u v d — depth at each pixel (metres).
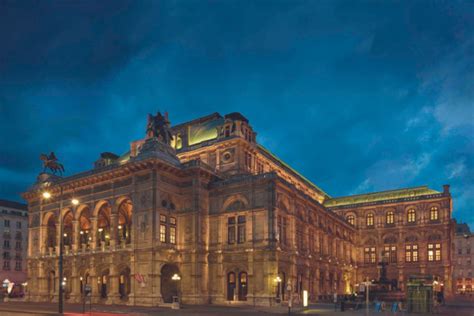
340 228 104.06
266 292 63.62
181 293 68.06
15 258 132.75
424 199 111.00
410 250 110.31
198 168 70.12
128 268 69.75
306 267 76.25
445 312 54.47
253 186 68.56
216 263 69.38
